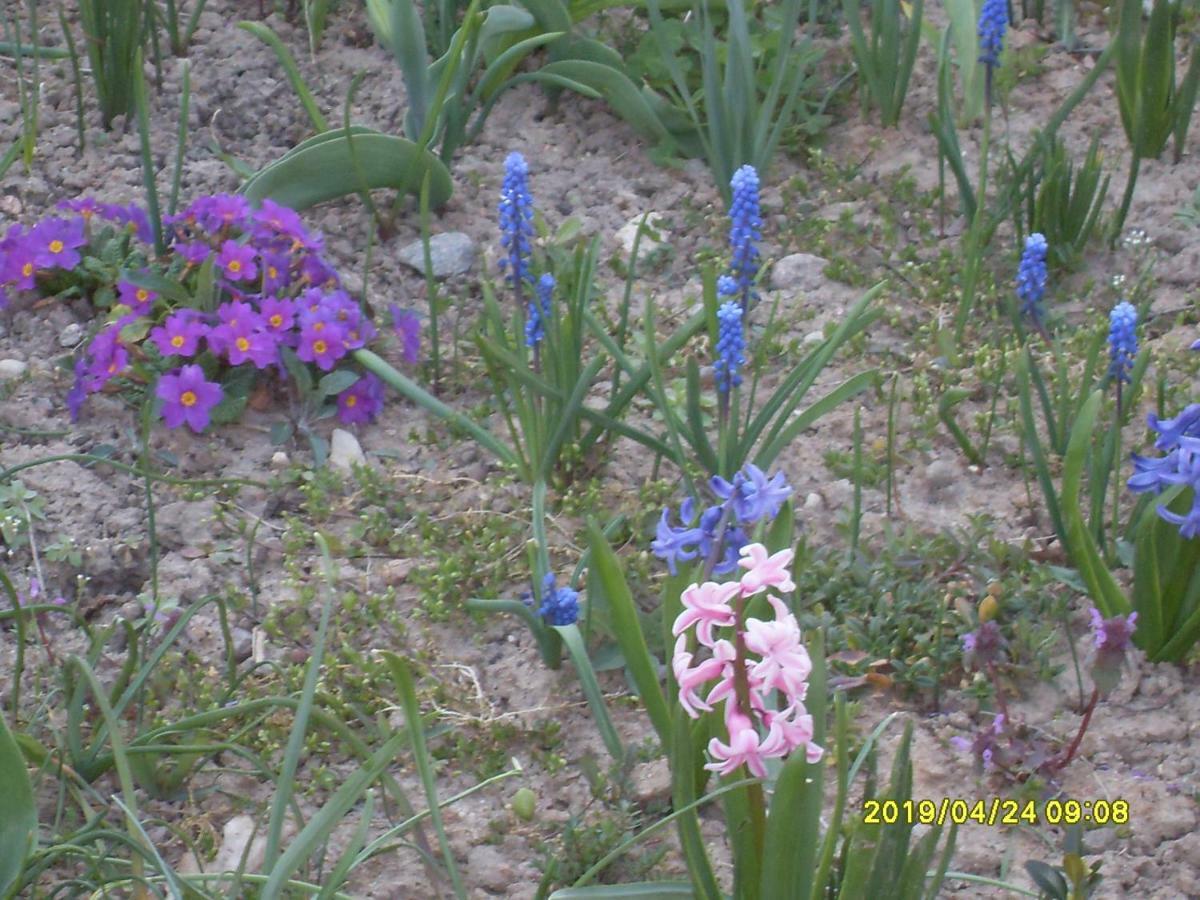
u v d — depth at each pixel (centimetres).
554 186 179
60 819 130
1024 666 142
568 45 183
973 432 158
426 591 147
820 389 162
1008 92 188
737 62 173
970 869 133
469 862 133
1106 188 169
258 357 155
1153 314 168
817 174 182
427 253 159
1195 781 137
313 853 133
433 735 138
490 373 151
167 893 130
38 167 175
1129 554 146
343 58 188
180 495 153
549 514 153
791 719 122
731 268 147
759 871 122
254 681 142
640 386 150
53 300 164
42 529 149
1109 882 132
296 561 150
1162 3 174
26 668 142
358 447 157
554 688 143
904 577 147
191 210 162
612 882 132
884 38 181
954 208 178
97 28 174
